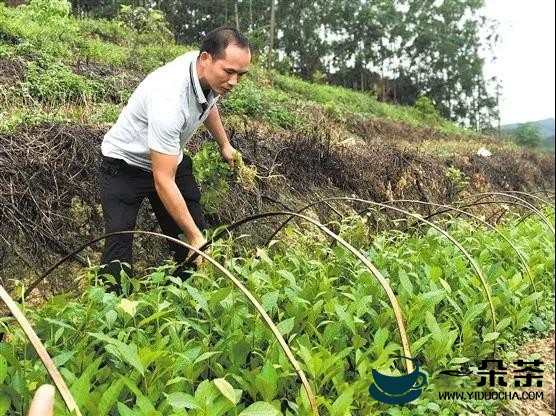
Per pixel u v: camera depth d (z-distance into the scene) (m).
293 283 3.04
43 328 2.46
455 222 5.26
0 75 6.80
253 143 5.95
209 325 2.74
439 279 3.54
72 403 1.57
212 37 3.28
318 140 7.09
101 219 4.58
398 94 32.00
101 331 2.46
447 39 32.25
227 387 1.99
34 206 4.22
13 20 9.00
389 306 3.05
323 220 6.15
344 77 29.06
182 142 3.53
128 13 11.12
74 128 4.83
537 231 6.18
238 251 4.91
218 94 3.56
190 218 3.36
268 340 2.59
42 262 4.13
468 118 33.34
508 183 11.42
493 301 3.61
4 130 4.65
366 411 2.51
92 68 8.20
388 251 4.02
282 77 15.26
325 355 2.48
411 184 7.84
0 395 1.92
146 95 3.37
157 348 2.28
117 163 3.51
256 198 5.47
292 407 2.28
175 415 1.93
